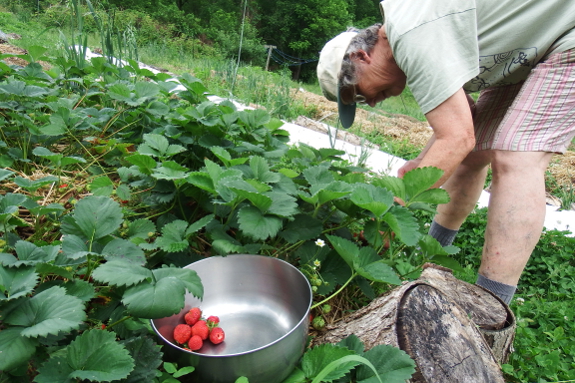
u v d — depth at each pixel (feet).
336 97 7.36
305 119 20.85
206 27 75.72
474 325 4.78
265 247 5.16
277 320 4.64
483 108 7.61
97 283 4.75
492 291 6.00
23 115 7.27
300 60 86.43
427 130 25.32
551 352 5.74
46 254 3.64
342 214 6.28
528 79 6.01
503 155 6.01
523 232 5.75
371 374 3.74
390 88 6.97
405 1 5.80
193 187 5.69
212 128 7.24
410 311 4.29
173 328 4.32
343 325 4.66
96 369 2.99
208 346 4.26
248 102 20.75
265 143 7.75
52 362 3.02
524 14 5.74
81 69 10.10
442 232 8.38
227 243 4.77
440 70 5.34
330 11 84.38
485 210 10.93
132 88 8.69
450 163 5.53
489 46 5.99
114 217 4.25
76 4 11.10
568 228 12.38
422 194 5.40
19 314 3.07
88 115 7.90
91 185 5.88
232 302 4.79
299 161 7.16
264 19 88.17
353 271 4.87
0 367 2.76
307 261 5.42
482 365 4.28
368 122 24.88
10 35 29.17
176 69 31.45
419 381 3.85
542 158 5.89
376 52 6.50
